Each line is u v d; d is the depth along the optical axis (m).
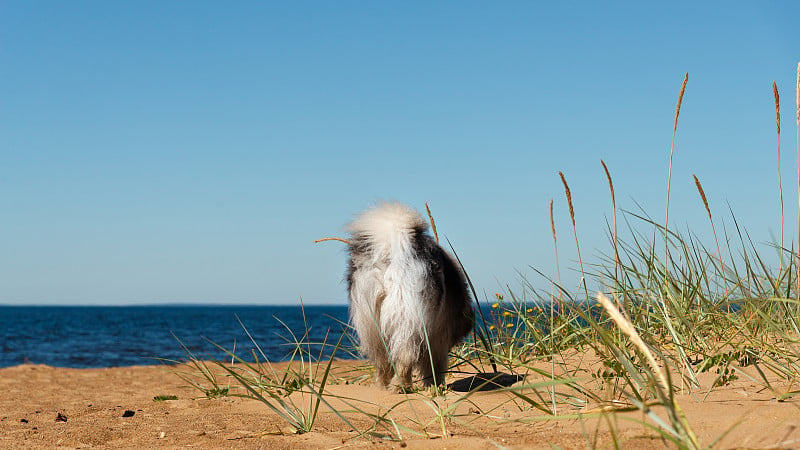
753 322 4.47
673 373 4.27
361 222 4.62
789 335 4.35
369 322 4.61
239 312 83.75
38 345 16.28
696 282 4.59
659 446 3.64
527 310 5.09
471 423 4.05
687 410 3.89
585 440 3.73
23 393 5.37
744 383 4.13
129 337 20.80
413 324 4.51
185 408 4.75
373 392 4.63
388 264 4.56
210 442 4.07
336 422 4.23
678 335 4.51
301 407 4.54
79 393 5.36
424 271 4.55
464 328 4.92
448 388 4.56
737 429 3.69
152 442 4.13
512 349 5.02
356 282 4.63
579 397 4.16
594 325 4.07
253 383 4.99
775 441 3.58
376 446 3.86
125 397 5.20
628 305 4.57
